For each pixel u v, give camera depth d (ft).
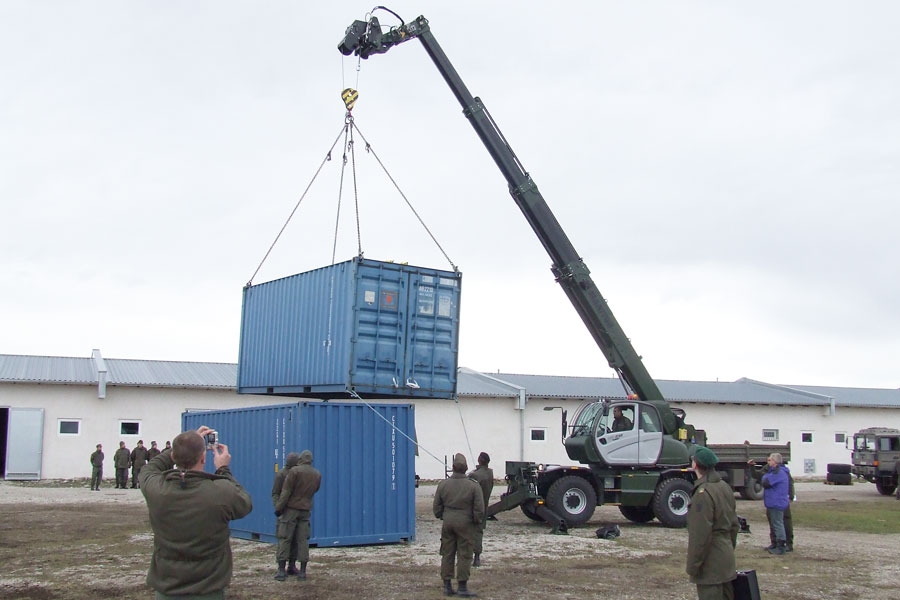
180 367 111.45
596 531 55.36
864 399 142.31
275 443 48.19
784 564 43.47
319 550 45.37
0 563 40.86
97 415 98.22
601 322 64.64
